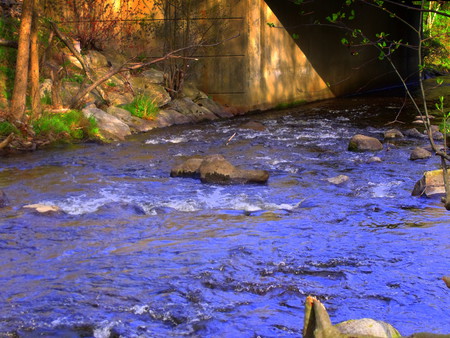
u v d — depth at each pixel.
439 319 5.52
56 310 5.73
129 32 21.03
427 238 7.76
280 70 23.48
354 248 7.41
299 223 8.51
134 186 10.79
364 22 29.22
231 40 21.70
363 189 10.45
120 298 5.99
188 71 21.58
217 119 20.34
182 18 20.88
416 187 10.05
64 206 9.41
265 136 16.39
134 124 17.28
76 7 20.14
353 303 5.86
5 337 5.21
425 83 32.06
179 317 5.60
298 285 6.29
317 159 13.16
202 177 11.09
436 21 35.03
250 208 9.41
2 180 11.09
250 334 5.29
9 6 18.34
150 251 7.36
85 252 7.35
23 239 7.81
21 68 14.48
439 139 15.30
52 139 14.59
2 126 14.09
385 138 15.76
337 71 27.23
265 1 22.39
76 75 18.19
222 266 6.82
